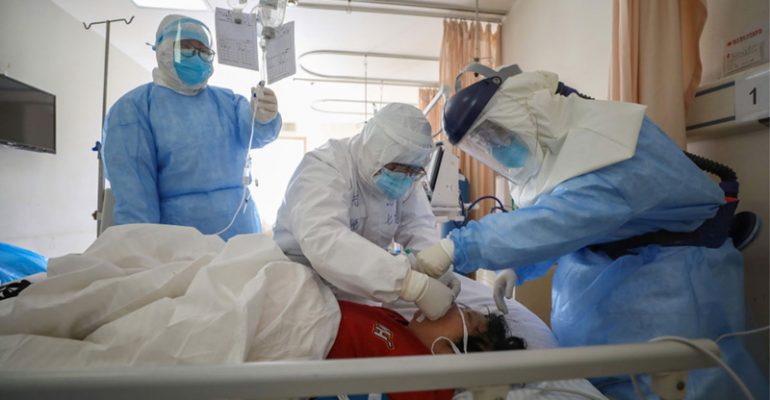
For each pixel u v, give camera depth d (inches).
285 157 244.8
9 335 23.9
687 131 47.1
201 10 112.5
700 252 29.7
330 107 212.8
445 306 32.4
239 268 30.4
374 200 44.4
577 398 28.1
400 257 32.8
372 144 38.8
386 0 106.4
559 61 86.2
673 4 45.6
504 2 107.4
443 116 35.2
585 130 30.3
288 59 49.7
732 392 27.4
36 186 107.1
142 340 24.0
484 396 19.1
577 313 33.7
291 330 27.5
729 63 44.5
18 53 99.3
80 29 122.0
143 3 110.3
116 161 48.3
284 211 42.4
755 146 41.4
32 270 67.4
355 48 136.1
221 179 55.1
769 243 39.8
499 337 33.1
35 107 101.7
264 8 48.6
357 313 33.7
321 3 107.0
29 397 16.4
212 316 24.9
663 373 20.6
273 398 17.5
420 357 18.8
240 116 58.5
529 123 31.8
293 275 31.2
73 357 22.8
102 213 63.4
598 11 73.0
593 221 28.1
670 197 28.6
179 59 52.2
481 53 114.5
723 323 28.6
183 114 54.1
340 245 31.9
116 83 142.0
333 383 17.6
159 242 34.5
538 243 28.8
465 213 83.5
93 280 28.6
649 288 29.5
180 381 17.0
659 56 46.8
